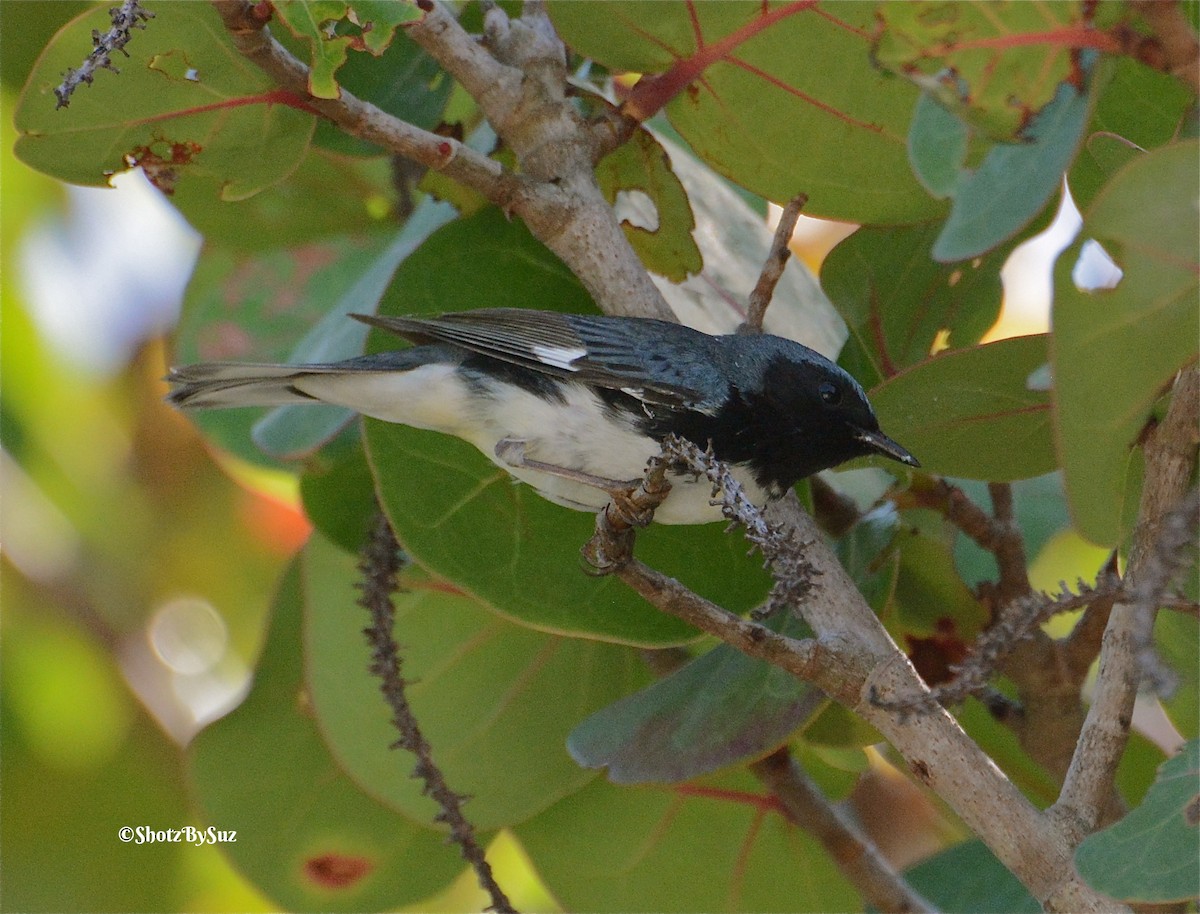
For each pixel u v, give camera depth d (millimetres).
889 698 6020
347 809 8836
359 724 8484
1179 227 4590
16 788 11375
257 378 7715
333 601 8672
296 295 10688
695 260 8750
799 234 11727
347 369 7613
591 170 7793
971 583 8977
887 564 7750
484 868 6750
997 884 7879
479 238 8141
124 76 7289
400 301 8078
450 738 8445
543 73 7902
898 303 8156
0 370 11617
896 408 7059
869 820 11023
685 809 8648
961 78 5031
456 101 9961
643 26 7371
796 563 5574
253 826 8828
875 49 5113
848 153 7578
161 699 11703
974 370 6758
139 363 12031
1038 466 7422
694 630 7297
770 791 8289
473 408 7680
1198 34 5391
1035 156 4914
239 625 11938
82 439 11859
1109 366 4793
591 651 8609
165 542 11945
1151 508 5660
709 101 7617
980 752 5930
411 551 7371
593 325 7770
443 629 8586
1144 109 6539
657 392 7762
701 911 8648
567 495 7348
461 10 9422
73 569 11695
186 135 7715
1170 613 6293
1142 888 4711
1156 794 4953
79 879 11297
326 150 8758
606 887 8695
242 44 6922
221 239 10633
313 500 8531
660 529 7652
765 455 7969
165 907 11367
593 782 8758
